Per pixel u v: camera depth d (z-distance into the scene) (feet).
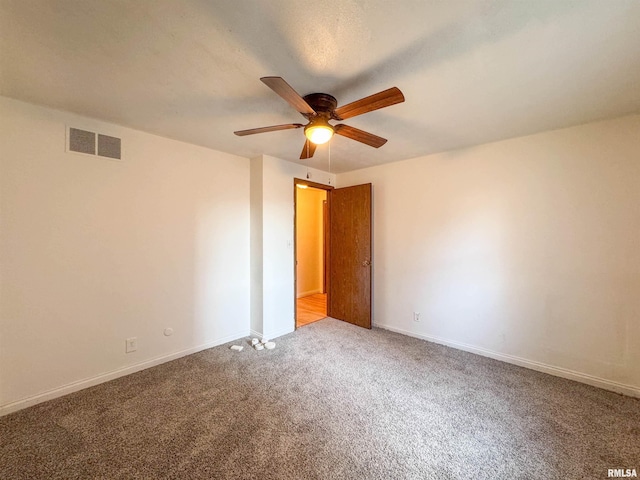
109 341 7.77
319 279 20.12
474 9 3.79
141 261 8.37
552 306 8.21
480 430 5.80
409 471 4.79
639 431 5.75
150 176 8.52
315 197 19.93
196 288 9.69
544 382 7.73
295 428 5.83
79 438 5.50
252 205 11.24
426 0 3.65
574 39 4.34
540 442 5.45
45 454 5.09
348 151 10.33
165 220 8.88
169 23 4.04
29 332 6.55
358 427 5.87
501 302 9.11
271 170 11.06
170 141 8.96
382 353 9.66
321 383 7.63
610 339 7.39
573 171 7.86
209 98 6.29
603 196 7.45
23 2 3.66
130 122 7.65
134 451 5.17
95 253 7.50
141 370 8.34
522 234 8.71
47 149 6.75
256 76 5.41
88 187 7.36
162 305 8.85
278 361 9.00
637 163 7.03
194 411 6.37
